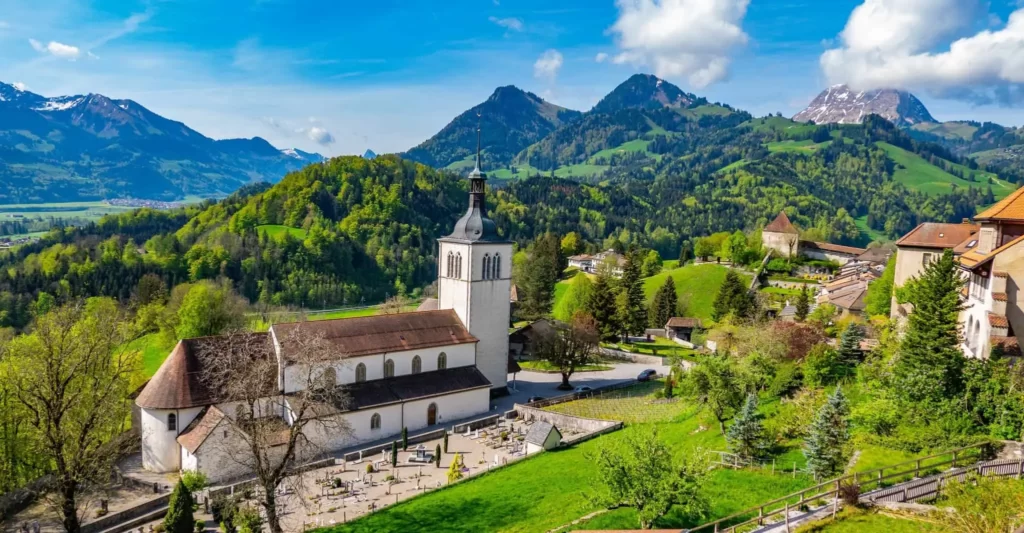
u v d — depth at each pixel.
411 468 68.06
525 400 94.25
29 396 58.53
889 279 102.06
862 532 33.19
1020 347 53.19
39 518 57.00
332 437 72.31
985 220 60.16
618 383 104.62
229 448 59.34
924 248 88.81
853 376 68.88
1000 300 53.06
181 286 137.12
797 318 113.12
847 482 38.16
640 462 41.69
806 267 190.25
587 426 79.94
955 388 49.09
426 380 83.31
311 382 59.97
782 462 51.47
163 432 65.19
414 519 54.12
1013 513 27.95
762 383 72.00
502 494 57.44
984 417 45.62
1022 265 52.78
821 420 44.31
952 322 51.31
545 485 58.44
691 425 70.50
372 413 76.06
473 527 50.78
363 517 55.34
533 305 149.12
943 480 36.69
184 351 68.38
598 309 132.25
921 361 51.25
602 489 44.31
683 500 39.94
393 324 84.50
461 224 93.12
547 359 104.31
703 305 165.75
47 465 68.88
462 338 88.69
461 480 63.03
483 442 76.12
